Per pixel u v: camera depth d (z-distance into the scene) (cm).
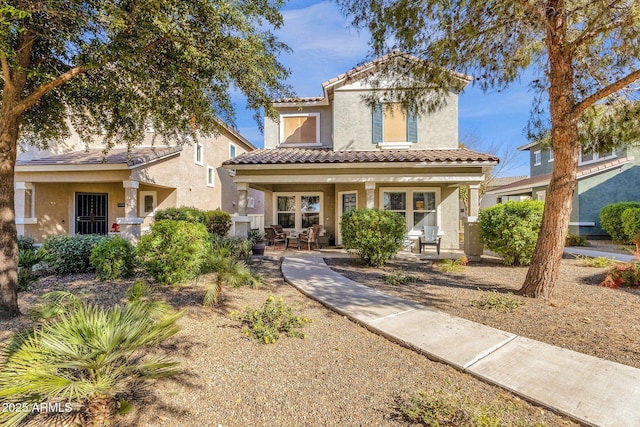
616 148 716
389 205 1381
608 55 608
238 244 1043
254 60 556
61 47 514
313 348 415
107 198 1549
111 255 725
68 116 787
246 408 295
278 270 920
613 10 491
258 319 466
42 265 791
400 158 1118
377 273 872
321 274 830
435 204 1365
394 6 572
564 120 578
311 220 1522
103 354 252
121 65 543
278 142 1532
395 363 378
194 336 439
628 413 274
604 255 1126
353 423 275
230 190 2145
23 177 1270
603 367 352
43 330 292
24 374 228
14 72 479
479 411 271
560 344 413
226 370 358
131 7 441
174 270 671
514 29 617
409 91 727
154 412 285
